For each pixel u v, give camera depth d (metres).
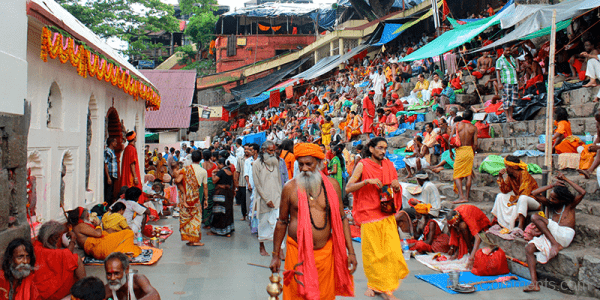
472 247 5.37
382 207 4.10
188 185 6.27
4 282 3.24
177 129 17.75
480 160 7.67
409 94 14.61
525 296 4.13
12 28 3.41
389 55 19.22
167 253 5.91
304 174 3.26
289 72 27.09
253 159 7.82
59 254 3.86
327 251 3.29
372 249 4.14
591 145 5.84
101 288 2.70
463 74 12.43
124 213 6.09
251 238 6.94
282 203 3.32
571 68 8.70
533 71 9.06
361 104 15.27
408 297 4.12
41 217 4.91
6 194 3.32
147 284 3.04
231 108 28.83
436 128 9.07
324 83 25.03
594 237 4.42
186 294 4.24
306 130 17.12
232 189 7.22
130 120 9.48
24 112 3.60
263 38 31.41
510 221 5.14
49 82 5.07
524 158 7.16
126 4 29.83
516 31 8.64
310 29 33.47
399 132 11.63
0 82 3.21
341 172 8.88
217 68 31.77
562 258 4.26
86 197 6.43
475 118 9.11
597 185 5.37
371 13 24.88
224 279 4.75
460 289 4.24
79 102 6.08
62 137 5.43
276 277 3.28
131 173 7.83
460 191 6.75
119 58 7.70
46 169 5.02
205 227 7.95
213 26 34.78
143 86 8.34
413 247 5.79
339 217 3.31
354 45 24.11
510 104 8.48
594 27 8.82
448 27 13.50
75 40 4.75
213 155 10.03
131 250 5.44
